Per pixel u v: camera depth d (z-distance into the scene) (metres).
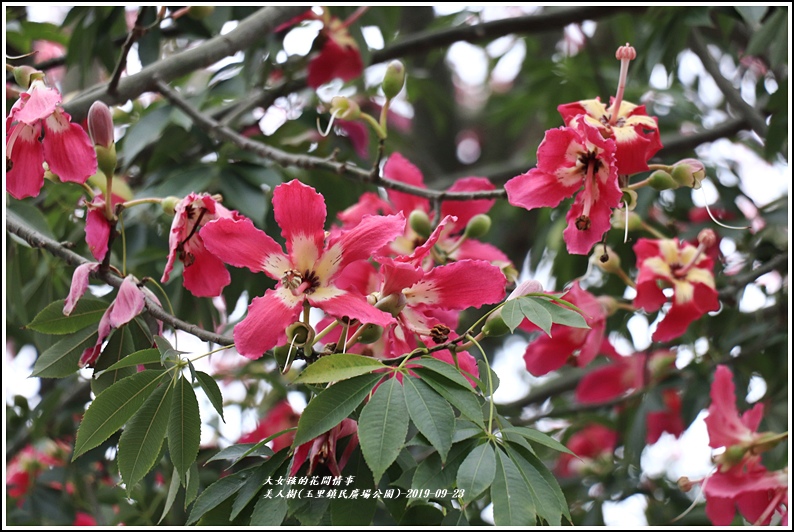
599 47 4.11
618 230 3.00
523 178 1.85
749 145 3.50
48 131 1.71
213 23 2.83
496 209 3.66
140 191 2.61
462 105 5.47
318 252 1.56
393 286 1.55
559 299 1.49
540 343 2.41
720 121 3.62
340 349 1.51
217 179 2.54
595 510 3.03
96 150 1.70
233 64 2.97
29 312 2.61
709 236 2.40
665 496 3.11
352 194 2.93
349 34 3.07
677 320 2.44
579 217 1.79
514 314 1.46
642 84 3.51
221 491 1.47
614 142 1.74
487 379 1.49
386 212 2.33
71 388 3.04
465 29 3.13
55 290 2.74
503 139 4.91
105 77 3.45
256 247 1.54
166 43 3.15
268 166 2.62
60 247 1.73
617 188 1.71
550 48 4.58
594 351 2.40
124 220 2.55
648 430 3.05
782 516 1.99
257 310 1.51
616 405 3.19
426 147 4.79
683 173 1.84
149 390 1.48
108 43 2.80
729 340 3.05
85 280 1.62
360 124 3.07
